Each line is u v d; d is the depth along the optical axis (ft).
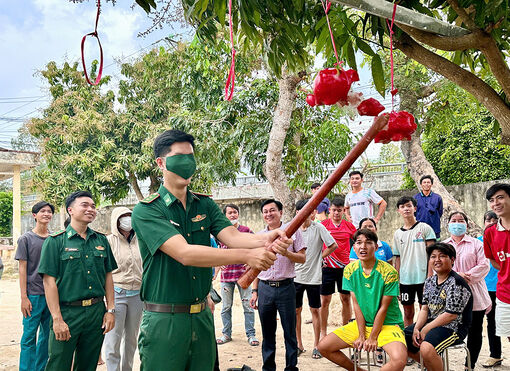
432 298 13.20
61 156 46.85
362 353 17.52
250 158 28.73
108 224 55.52
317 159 28.81
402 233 16.99
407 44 7.80
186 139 7.84
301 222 6.40
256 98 29.12
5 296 31.83
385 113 5.23
